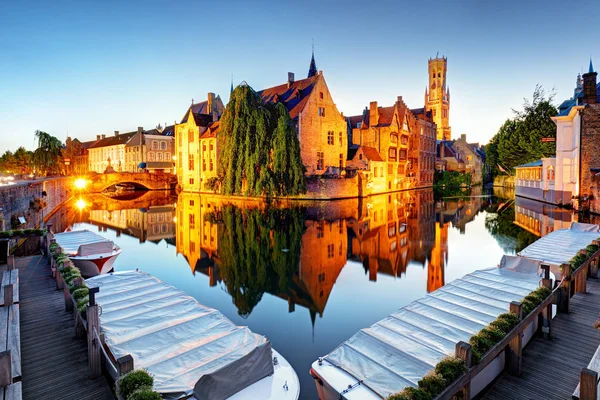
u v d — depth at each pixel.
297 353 8.52
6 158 69.19
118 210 36.03
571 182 33.34
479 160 84.69
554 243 14.05
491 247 19.41
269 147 40.56
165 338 7.25
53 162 40.31
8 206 18.78
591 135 29.14
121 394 5.11
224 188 41.31
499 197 47.44
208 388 5.55
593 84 28.95
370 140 54.50
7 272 11.09
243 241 21.59
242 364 5.91
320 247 19.81
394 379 5.77
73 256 13.70
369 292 12.70
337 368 6.13
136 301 9.05
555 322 8.88
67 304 9.56
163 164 75.88
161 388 5.64
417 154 61.91
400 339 6.98
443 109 125.25
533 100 50.75
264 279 14.28
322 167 47.97
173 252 19.06
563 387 6.47
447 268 15.67
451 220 28.25
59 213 33.53
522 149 52.78
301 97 48.19
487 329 6.32
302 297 12.32
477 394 6.29
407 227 25.41
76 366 7.07
